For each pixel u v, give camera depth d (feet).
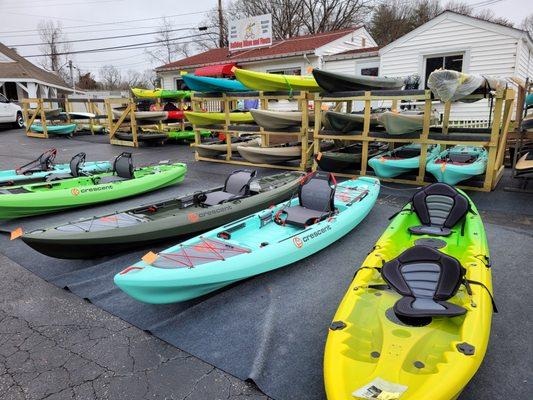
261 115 34.27
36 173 28.71
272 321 12.55
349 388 7.88
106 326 12.78
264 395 9.70
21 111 76.84
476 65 43.32
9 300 14.43
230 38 66.85
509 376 9.92
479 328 9.31
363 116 29.86
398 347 8.89
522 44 41.37
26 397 9.92
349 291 11.19
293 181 25.50
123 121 55.47
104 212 24.50
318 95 30.66
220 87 39.34
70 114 67.15
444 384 7.80
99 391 10.04
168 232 18.10
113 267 16.76
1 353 11.53
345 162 31.27
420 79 46.93
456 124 45.57
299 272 15.90
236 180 22.34
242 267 14.03
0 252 18.79
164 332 12.32
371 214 22.65
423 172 27.63
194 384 10.16
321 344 11.44
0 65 100.89
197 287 13.21
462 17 42.98
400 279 10.94
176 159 42.16
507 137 32.81
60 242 15.66
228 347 11.51
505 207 22.84
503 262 16.19
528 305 13.06
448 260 10.97
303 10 132.16
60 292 14.97
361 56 51.42
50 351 11.59
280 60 58.29
